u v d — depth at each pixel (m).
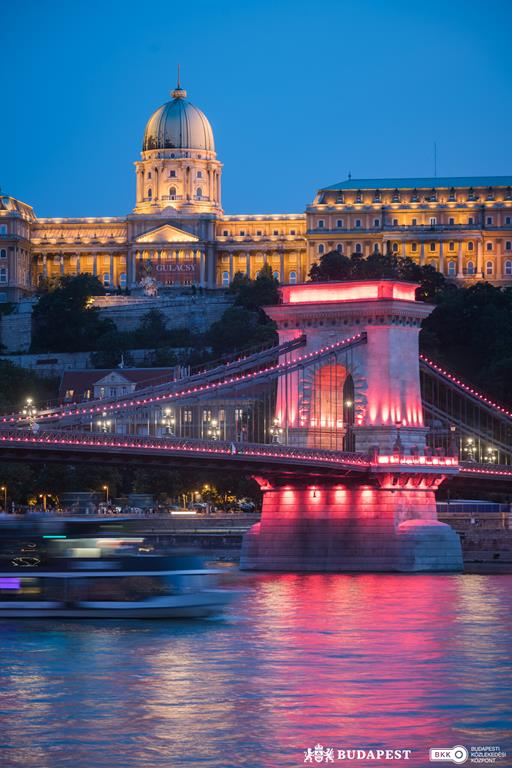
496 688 189.50
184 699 183.00
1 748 162.00
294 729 169.12
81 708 178.12
